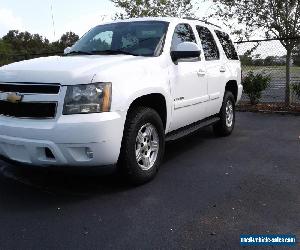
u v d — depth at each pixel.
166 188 4.41
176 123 5.23
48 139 3.79
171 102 4.92
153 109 4.68
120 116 3.98
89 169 3.96
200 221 3.56
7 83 4.08
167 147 6.38
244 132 7.56
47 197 4.17
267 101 11.26
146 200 4.06
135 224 3.52
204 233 3.33
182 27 5.64
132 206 3.91
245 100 11.49
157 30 5.24
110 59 4.42
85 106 3.81
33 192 4.31
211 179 4.72
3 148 4.17
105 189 4.38
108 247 3.12
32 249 3.10
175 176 4.84
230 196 4.16
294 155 5.80
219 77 6.46
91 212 3.78
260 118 9.18
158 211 3.79
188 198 4.11
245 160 5.56
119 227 3.46
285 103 10.44
